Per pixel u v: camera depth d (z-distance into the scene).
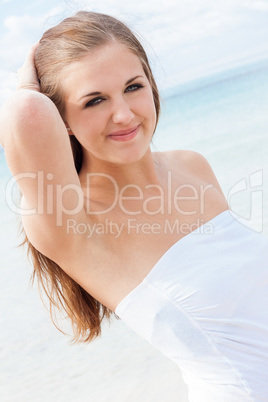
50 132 1.62
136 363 6.49
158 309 1.89
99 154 1.91
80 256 1.87
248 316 1.97
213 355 1.90
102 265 1.90
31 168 1.63
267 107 28.31
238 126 24.30
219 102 36.22
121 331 7.39
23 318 8.79
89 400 6.00
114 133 1.86
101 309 2.56
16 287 10.30
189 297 1.90
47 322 8.43
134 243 1.96
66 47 1.83
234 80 51.16
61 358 7.16
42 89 1.93
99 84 1.80
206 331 1.90
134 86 1.88
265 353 1.94
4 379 7.05
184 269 1.95
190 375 1.99
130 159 1.90
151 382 5.99
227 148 19.64
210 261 1.99
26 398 6.45
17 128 1.60
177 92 50.78
